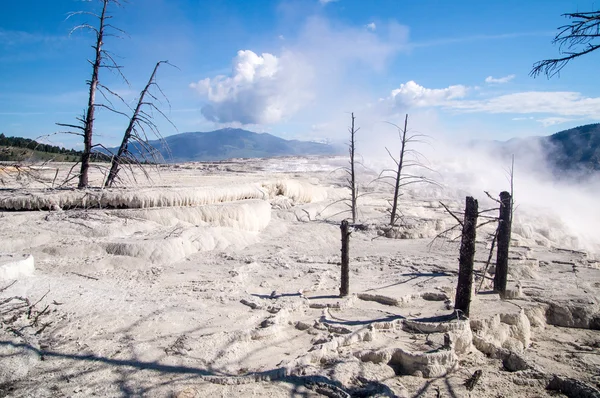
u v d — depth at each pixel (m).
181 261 13.80
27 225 14.06
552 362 9.38
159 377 6.27
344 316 9.43
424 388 7.21
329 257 15.84
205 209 17.98
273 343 7.91
